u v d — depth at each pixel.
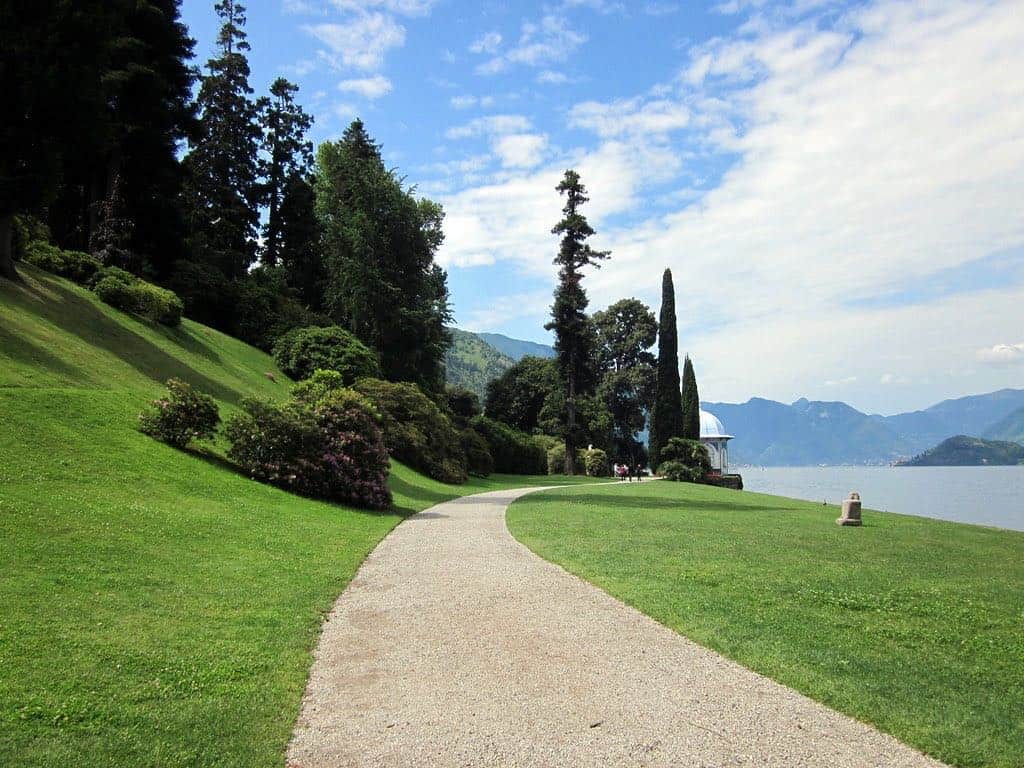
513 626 7.86
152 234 39.66
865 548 14.72
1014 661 6.98
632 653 6.94
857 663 6.73
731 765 4.58
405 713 5.38
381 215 47.38
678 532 16.20
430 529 16.20
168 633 6.82
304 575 10.04
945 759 4.75
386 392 34.53
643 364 75.31
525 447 51.69
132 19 36.66
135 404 18.92
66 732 4.69
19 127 20.19
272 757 4.60
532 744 4.84
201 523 12.23
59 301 24.58
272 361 37.12
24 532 9.33
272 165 56.25
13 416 14.65
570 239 55.00
